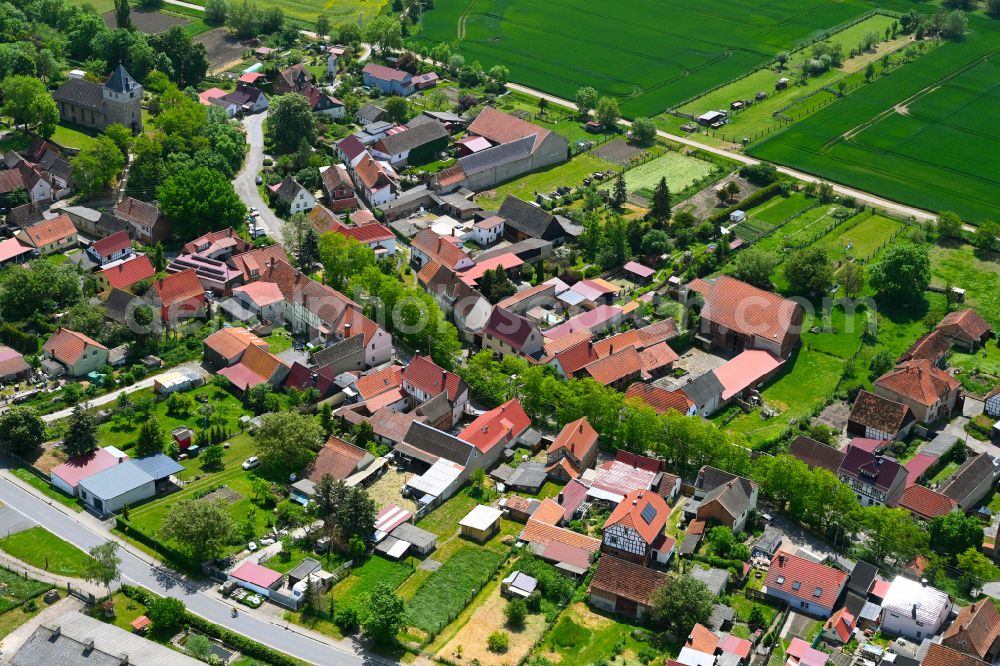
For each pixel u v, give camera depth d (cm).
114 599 19312
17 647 18038
